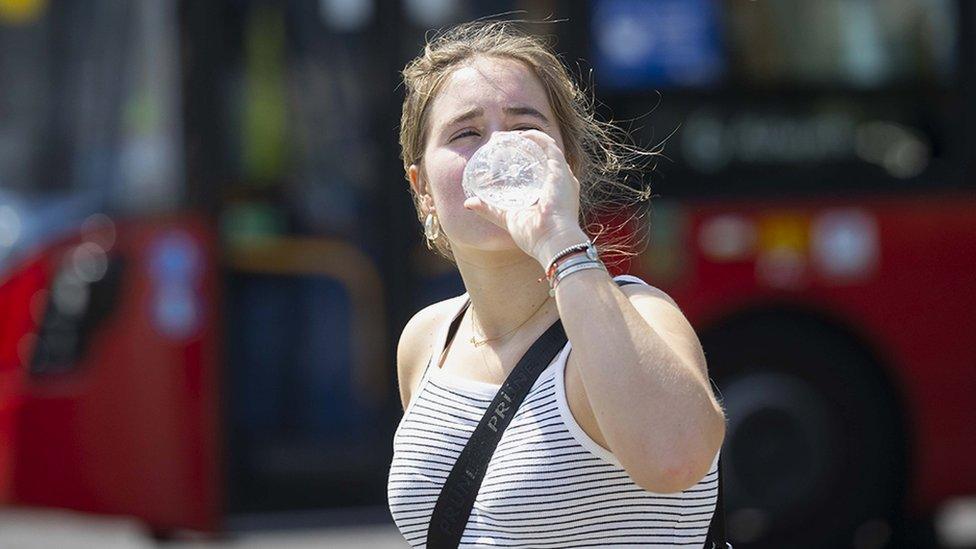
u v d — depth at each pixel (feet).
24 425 63.67
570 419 23.98
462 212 25.27
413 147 27.04
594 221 29.17
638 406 22.18
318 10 67.56
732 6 69.72
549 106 26.20
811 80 70.03
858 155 70.03
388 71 67.72
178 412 63.93
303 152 67.41
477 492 24.68
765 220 68.59
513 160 24.08
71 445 63.67
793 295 68.64
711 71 69.21
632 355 22.40
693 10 69.26
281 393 67.21
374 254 67.97
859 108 70.23
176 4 65.46
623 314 22.79
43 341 64.08
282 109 67.10
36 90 66.08
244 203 66.39
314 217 67.46
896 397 70.08
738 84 69.36
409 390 29.32
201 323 64.23
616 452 22.44
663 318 24.08
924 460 69.72
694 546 24.40
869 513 70.74
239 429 66.39
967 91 71.00
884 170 70.08
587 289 22.98
